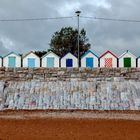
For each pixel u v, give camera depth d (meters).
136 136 22.47
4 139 21.03
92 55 43.78
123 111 34.84
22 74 41.12
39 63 44.00
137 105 36.09
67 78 40.78
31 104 36.31
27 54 44.12
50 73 41.03
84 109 35.34
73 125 27.34
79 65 44.44
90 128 25.86
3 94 38.06
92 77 40.81
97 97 37.59
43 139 21.12
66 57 43.91
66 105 36.16
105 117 31.92
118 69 41.12
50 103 36.50
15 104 36.28
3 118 31.28
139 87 39.25
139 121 29.75
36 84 40.03
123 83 40.06
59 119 30.69
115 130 24.98
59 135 22.66
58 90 38.84
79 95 37.94
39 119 30.70
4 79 40.97
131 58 43.81
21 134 22.98
